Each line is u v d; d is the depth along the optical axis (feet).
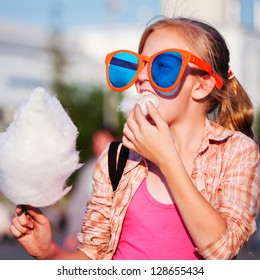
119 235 8.71
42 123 7.70
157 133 7.97
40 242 8.46
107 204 9.05
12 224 8.45
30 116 7.68
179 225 8.39
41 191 7.83
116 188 8.90
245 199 8.23
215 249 7.57
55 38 104.42
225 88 9.50
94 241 9.02
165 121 8.69
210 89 9.04
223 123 9.81
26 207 8.34
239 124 9.85
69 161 7.88
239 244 7.79
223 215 8.01
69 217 20.63
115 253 8.83
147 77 8.93
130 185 8.75
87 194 20.34
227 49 9.55
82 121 99.14
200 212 7.57
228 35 104.73
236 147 8.69
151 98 8.59
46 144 7.69
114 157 9.09
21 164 7.63
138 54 9.09
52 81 99.40
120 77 9.24
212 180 8.56
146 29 9.33
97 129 22.43
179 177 7.75
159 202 8.50
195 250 8.36
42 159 7.65
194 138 8.96
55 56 101.71
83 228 9.22
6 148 7.73
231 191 8.29
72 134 7.97
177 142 8.89
